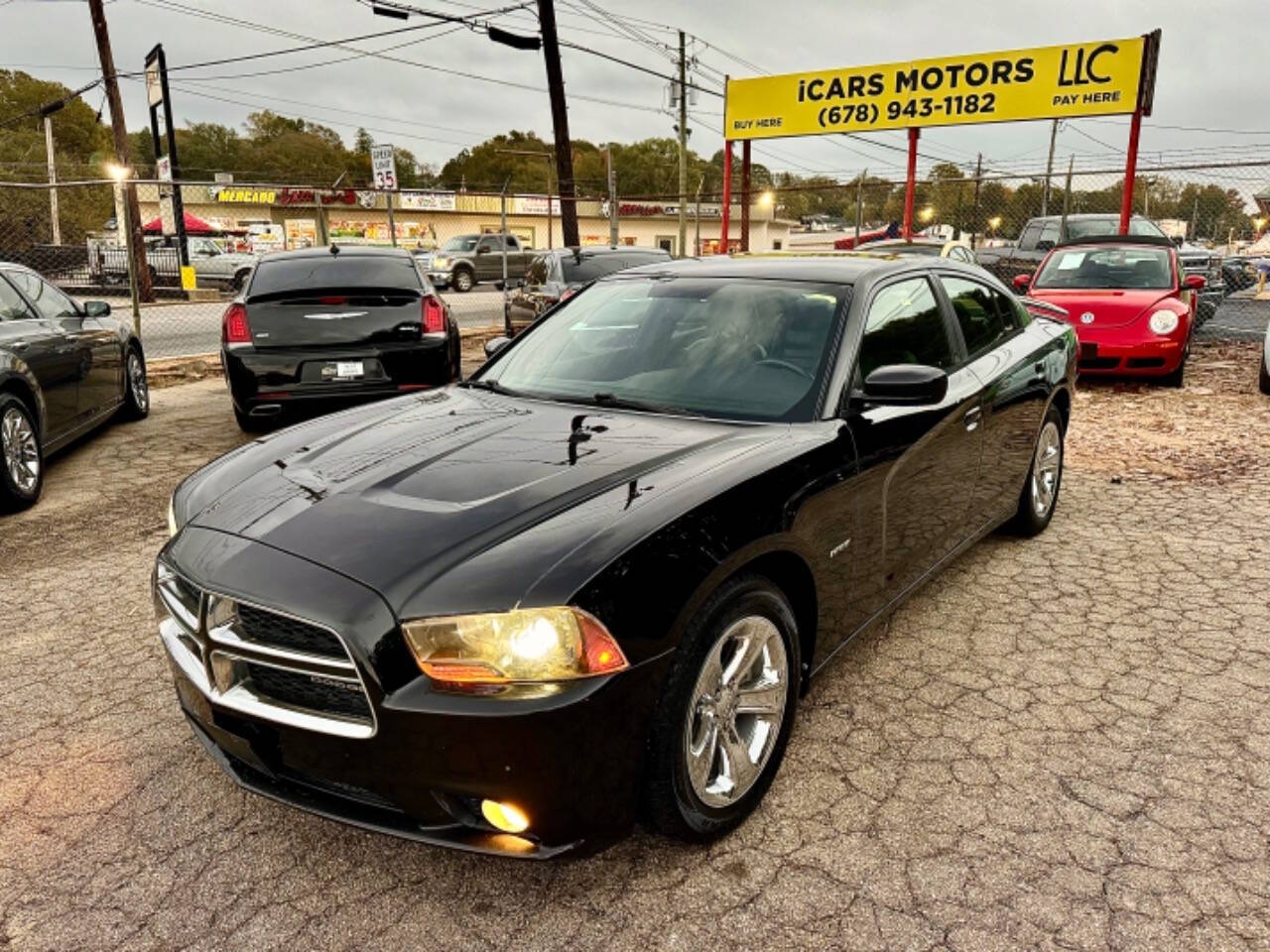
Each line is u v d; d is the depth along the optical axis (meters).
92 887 2.33
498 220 51.91
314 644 2.10
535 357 3.61
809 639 2.81
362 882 2.34
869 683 3.33
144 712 3.17
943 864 2.37
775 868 2.36
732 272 3.63
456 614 2.00
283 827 2.56
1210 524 5.10
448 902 2.26
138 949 2.12
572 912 2.22
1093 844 2.43
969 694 3.24
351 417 3.25
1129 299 9.32
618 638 2.06
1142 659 3.49
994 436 3.97
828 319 3.19
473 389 3.52
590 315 3.70
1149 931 2.12
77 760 2.89
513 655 1.98
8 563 4.62
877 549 3.10
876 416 3.05
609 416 3.01
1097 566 4.45
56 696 3.29
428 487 2.46
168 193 25.36
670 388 3.16
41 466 5.73
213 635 2.23
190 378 10.78
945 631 3.76
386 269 7.36
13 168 39.50
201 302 20.52
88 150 85.00
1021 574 4.36
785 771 2.79
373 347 6.78
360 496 2.44
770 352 3.15
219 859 2.43
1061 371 4.71
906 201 15.68
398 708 2.00
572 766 2.03
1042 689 3.27
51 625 3.89
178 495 2.82
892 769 2.80
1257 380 9.95
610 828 2.13
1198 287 9.66
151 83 23.53
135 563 4.61
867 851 2.42
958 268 4.15
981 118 14.46
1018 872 2.33
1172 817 2.54
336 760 2.11
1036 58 13.86
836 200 93.31
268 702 2.21
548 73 18.50
